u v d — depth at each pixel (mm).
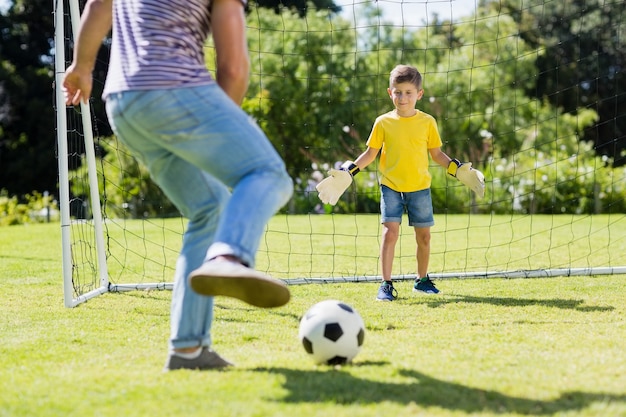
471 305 4184
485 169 13773
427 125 4703
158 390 2266
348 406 2104
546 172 13266
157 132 2244
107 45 14641
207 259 2100
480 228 9734
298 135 15797
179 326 2541
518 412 2074
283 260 6719
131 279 5645
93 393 2275
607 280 5145
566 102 21047
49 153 23094
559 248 7402
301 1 17094
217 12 2307
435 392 2246
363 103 16047
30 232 10062
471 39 19375
